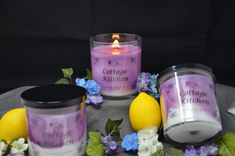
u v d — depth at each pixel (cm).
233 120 59
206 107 49
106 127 53
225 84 81
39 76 84
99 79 60
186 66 52
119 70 59
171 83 52
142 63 80
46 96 47
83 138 49
